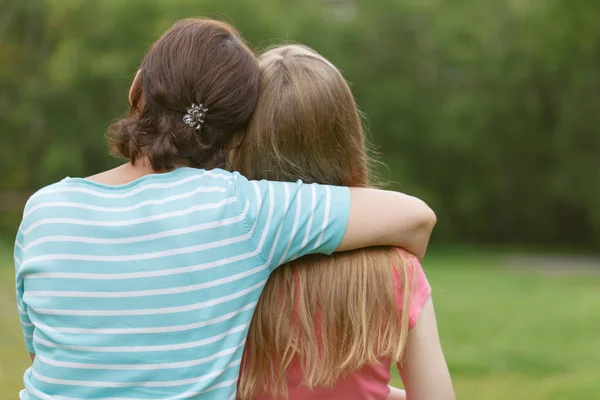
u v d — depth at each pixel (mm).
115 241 1409
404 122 24672
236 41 1575
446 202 25469
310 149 1580
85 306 1400
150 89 1523
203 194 1440
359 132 1645
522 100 24125
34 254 1422
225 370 1429
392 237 1507
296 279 1513
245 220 1431
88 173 21641
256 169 1592
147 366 1393
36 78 21203
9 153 21438
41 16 21047
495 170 25203
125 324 1396
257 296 1461
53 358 1406
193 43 1529
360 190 1541
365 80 24531
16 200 21109
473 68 24406
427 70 24875
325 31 23719
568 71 21953
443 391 1511
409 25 24453
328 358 1483
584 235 25266
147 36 20578
